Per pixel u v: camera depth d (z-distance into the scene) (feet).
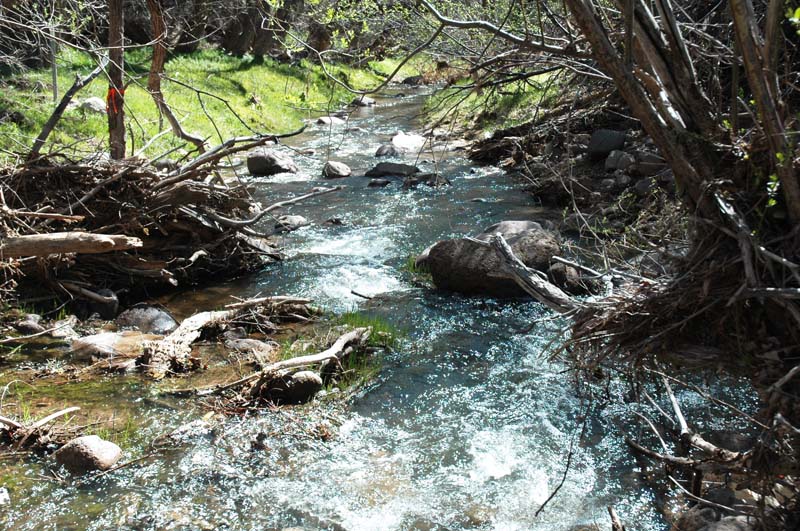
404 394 21.15
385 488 16.84
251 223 29.99
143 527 15.37
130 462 17.54
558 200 40.68
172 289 29.27
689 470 16.79
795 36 14.61
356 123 74.79
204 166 31.32
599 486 16.81
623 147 42.55
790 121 11.12
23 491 16.43
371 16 26.27
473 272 28.14
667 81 12.05
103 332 24.98
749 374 11.90
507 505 16.24
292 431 19.03
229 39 88.53
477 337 24.91
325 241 35.73
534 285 13.61
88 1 39.88
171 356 22.52
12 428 18.45
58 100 51.26
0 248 22.76
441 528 15.52
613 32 14.05
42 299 26.21
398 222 38.88
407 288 29.55
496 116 60.85
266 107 73.20
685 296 11.54
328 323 25.88
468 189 45.37
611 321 12.22
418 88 101.50
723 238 11.57
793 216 11.12
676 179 11.93
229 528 15.42
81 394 20.66
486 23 14.60
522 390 21.20
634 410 19.65
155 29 37.35
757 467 12.35
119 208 27.53
